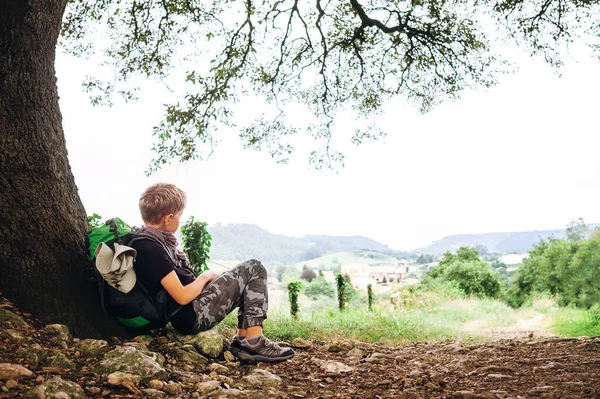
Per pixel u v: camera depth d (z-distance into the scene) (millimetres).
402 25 10234
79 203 4262
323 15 10547
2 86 3748
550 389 3520
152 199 3652
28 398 2408
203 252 9312
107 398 2719
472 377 4125
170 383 3064
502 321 17812
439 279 49156
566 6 9156
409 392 3492
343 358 4906
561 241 35000
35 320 3613
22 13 3750
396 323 9016
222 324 6125
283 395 3205
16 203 3748
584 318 12484
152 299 3578
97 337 3787
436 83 10773
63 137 4238
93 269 3984
